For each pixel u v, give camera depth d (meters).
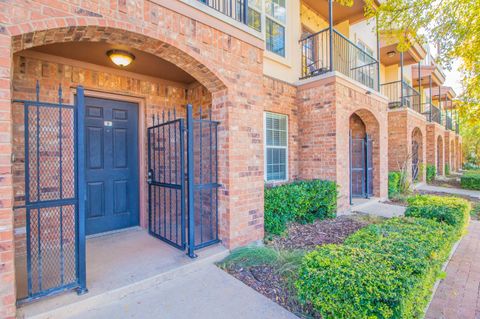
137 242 3.62
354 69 7.79
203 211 4.20
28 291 2.12
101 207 3.96
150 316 2.17
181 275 2.86
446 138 16.73
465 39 4.85
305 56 6.97
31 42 2.21
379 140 7.34
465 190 9.72
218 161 3.58
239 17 4.51
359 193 7.60
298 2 6.63
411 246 2.32
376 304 1.65
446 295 2.59
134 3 2.50
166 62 3.66
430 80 13.12
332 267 1.94
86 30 2.32
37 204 2.13
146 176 4.27
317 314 2.18
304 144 6.11
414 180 10.97
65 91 3.43
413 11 4.80
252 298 2.44
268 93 5.60
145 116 4.26
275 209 4.32
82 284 2.32
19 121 3.08
